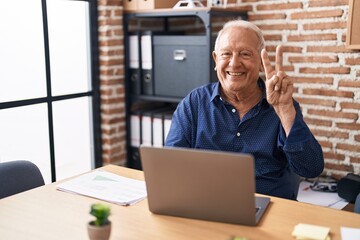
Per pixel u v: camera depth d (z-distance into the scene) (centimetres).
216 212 127
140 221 131
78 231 125
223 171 120
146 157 128
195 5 287
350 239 116
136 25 322
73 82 295
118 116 313
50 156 285
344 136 270
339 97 267
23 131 267
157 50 294
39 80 272
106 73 300
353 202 242
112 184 161
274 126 184
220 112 193
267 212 136
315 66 272
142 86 308
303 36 272
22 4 255
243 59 184
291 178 192
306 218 131
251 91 192
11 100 257
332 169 277
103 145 314
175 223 129
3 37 248
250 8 287
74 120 300
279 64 162
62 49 284
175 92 292
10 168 171
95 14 296
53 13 275
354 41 251
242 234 121
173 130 201
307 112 280
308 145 157
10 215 136
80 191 154
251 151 185
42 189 158
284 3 274
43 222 131
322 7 262
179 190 128
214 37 277
